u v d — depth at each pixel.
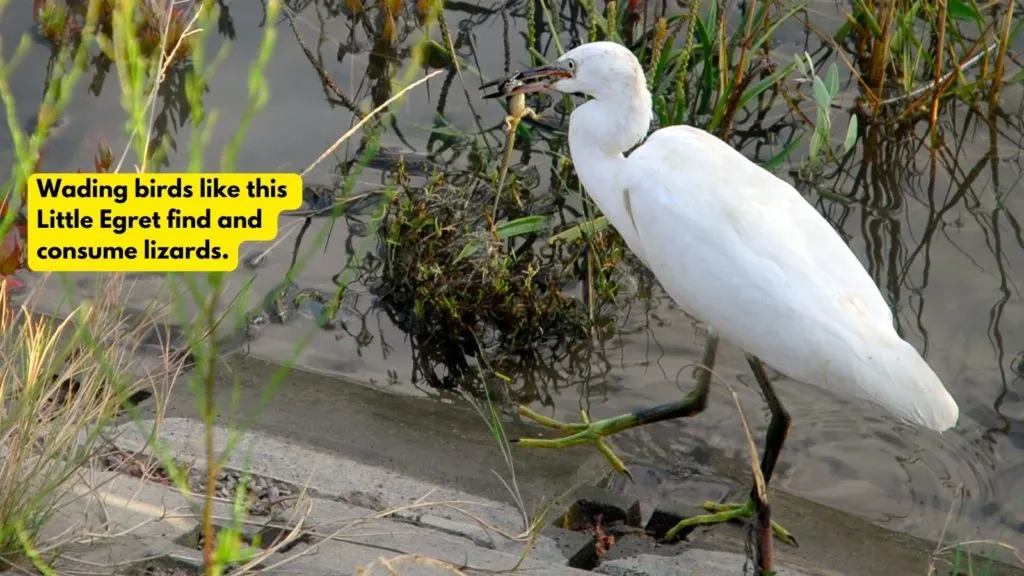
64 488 5.60
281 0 10.34
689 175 6.74
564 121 10.91
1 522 5.04
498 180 9.50
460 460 6.95
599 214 9.61
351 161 10.20
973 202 10.00
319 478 6.48
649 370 8.26
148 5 11.02
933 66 11.08
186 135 10.36
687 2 11.96
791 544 6.54
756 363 6.73
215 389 7.43
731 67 11.16
